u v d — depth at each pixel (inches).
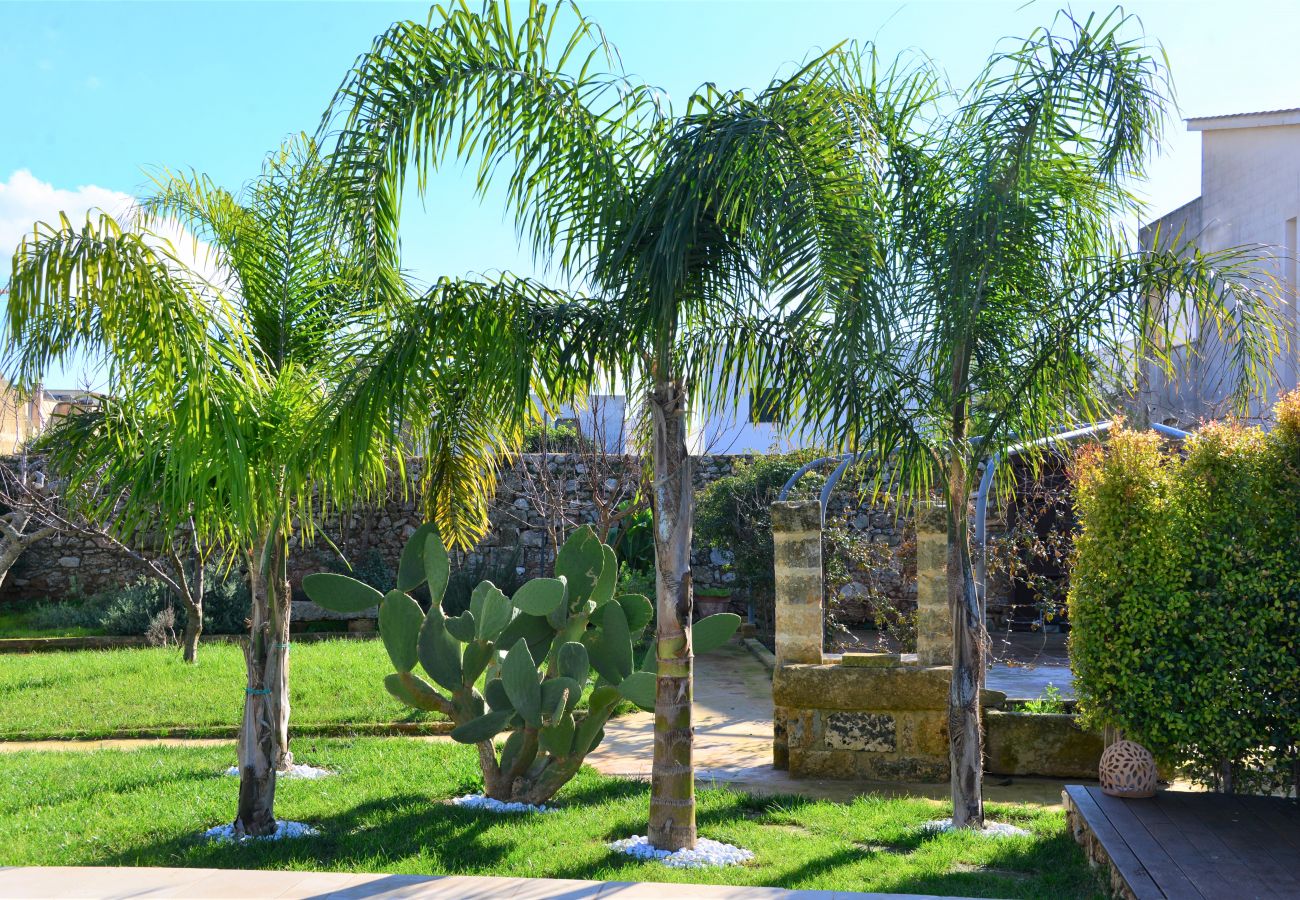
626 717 377.1
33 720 358.9
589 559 260.1
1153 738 216.8
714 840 217.8
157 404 204.8
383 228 213.8
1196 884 160.4
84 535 475.5
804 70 194.5
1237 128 553.9
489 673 260.8
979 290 210.5
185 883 178.5
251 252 253.0
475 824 226.7
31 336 192.4
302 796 254.1
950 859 201.0
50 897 170.4
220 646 514.9
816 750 290.8
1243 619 209.9
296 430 219.8
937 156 222.7
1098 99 204.5
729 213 195.6
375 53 205.3
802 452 551.2
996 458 257.8
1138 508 218.4
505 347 210.4
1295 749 211.2
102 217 193.5
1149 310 220.5
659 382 211.5
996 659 468.1
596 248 208.8
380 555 617.9
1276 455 212.4
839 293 183.2
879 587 538.6
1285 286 291.3
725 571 625.3
